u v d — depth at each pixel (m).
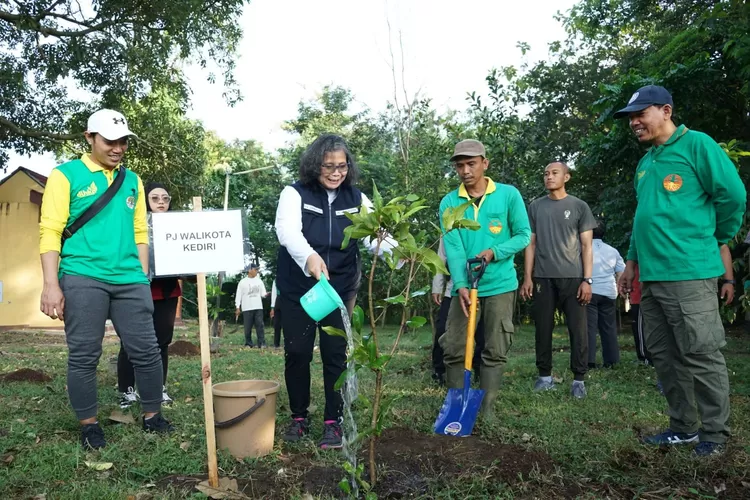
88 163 3.76
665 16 16.02
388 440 3.50
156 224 3.04
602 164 11.37
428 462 3.14
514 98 8.91
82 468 3.22
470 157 4.26
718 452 3.39
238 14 15.41
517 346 10.29
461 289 4.12
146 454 3.42
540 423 4.05
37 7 13.42
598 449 3.42
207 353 3.02
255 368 7.27
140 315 3.89
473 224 2.63
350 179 3.82
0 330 15.73
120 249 3.80
